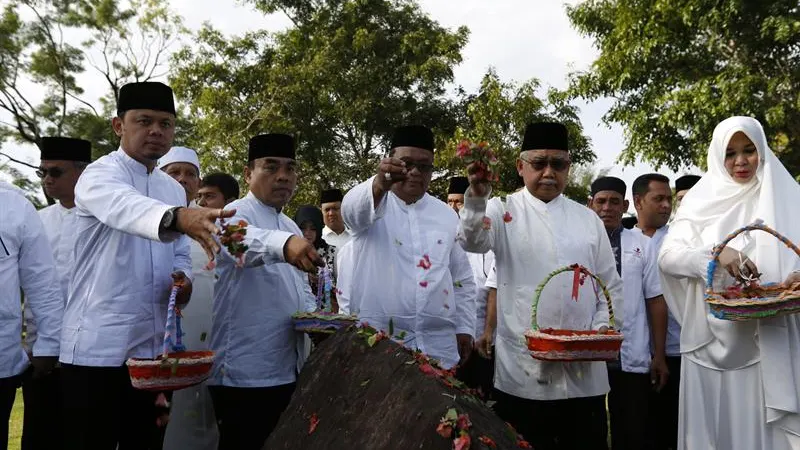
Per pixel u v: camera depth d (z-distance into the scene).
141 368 3.21
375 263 4.09
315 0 22.58
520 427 3.91
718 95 11.96
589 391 3.85
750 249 3.87
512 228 4.04
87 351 3.46
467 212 3.67
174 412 4.72
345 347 2.82
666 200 5.34
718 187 4.08
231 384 4.02
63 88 21.83
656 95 12.77
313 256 3.23
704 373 3.95
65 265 4.80
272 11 22.72
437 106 21.61
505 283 4.04
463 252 4.46
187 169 5.25
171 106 3.69
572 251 3.98
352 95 20.58
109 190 3.29
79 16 21.02
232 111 19.84
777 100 11.68
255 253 3.35
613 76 13.12
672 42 12.61
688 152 12.58
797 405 3.57
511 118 16.67
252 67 20.97
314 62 20.03
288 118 19.67
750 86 11.42
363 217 3.90
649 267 5.02
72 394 3.47
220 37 20.92
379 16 21.61
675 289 4.18
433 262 4.14
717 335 3.81
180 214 2.97
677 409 5.09
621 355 4.93
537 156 4.03
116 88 22.20
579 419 3.91
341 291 4.28
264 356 4.04
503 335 4.00
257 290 4.06
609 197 5.14
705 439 3.92
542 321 3.89
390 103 20.88
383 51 21.23
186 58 20.88
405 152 4.17
